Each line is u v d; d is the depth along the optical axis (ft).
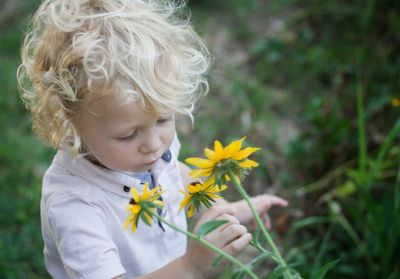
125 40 4.14
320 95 9.74
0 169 8.71
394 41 10.14
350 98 9.39
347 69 9.90
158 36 4.30
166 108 4.06
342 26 10.97
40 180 8.46
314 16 11.24
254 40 11.19
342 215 7.90
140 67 4.04
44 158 8.87
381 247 6.90
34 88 4.50
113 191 4.50
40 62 4.32
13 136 9.23
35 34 4.72
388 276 6.97
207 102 9.78
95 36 4.12
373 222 6.95
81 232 4.29
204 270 4.09
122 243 4.55
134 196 3.43
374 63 9.76
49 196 4.47
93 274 4.21
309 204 8.23
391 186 7.88
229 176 3.57
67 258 4.30
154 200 3.48
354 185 7.41
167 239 4.84
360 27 10.48
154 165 4.78
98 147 4.20
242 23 11.56
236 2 11.91
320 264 7.39
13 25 11.82
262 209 5.56
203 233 3.37
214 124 9.32
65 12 4.33
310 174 8.61
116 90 3.96
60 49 4.20
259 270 7.50
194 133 9.30
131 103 3.97
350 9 10.88
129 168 4.26
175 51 4.32
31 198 8.09
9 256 7.20
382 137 8.52
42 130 4.48
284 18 11.63
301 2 11.92
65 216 4.34
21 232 7.64
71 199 4.39
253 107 9.55
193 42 5.59
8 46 11.11
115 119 4.03
